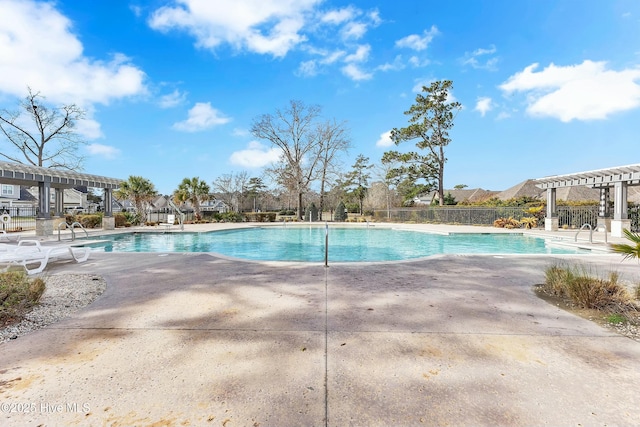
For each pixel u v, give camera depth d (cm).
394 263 719
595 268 665
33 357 269
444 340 303
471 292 478
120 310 393
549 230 1747
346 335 314
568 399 210
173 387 223
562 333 323
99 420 189
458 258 796
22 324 347
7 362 260
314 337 309
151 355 272
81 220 1834
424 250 1296
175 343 296
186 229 1858
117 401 207
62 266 695
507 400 208
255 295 458
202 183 2861
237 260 765
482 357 269
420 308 400
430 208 2652
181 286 512
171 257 812
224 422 187
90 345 293
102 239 1445
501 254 864
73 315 376
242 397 211
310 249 1341
